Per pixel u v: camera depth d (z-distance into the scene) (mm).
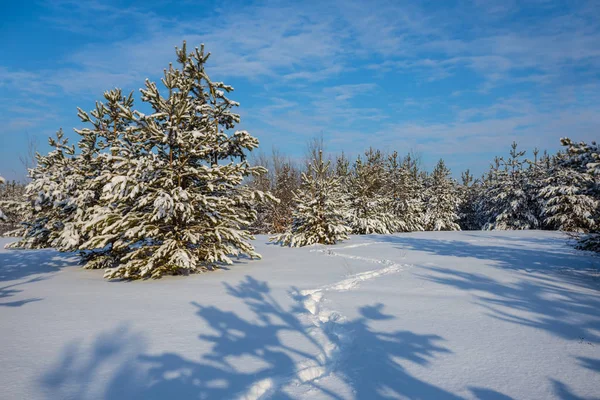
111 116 11305
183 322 5008
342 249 14516
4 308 5832
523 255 11891
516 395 2980
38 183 10836
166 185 8883
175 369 3490
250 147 10992
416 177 37906
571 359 3689
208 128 10375
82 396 2977
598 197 10227
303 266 10102
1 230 27453
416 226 32469
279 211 32531
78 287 7648
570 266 9500
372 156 32000
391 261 10844
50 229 11492
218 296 6570
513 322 4898
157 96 9273
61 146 11766
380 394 3004
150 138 9500
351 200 25484
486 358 3734
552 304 5758
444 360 3695
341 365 3611
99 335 4477
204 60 10945
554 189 25516
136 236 8578
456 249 14000
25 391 3049
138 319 5152
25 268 10945
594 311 5340
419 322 4941
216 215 9680
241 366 3562
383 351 3945
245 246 10086
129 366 3564
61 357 3785
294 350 3986
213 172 9570
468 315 5238
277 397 2971
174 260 8602
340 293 6676
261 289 7125
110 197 8695
